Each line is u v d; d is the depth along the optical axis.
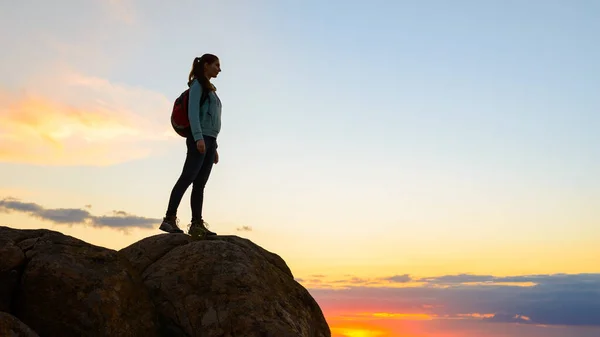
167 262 7.73
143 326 6.82
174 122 8.73
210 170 8.98
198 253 7.79
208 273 7.51
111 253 7.19
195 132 8.43
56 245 6.88
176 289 7.35
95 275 6.73
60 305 6.43
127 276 7.03
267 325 7.04
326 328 8.19
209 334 6.96
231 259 7.73
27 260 6.64
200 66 8.81
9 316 5.64
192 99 8.56
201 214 8.88
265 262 8.26
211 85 8.79
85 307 6.47
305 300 8.20
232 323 7.02
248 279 7.49
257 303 7.26
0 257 6.48
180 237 8.38
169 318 7.14
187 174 8.56
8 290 6.43
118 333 6.54
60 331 6.37
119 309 6.66
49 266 6.56
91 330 6.41
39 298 6.43
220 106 8.96
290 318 7.38
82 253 6.95
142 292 7.10
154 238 8.35
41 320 6.36
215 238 8.58
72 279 6.57
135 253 8.08
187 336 7.05
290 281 8.34
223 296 7.27
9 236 6.85
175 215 8.59
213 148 8.90
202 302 7.22
